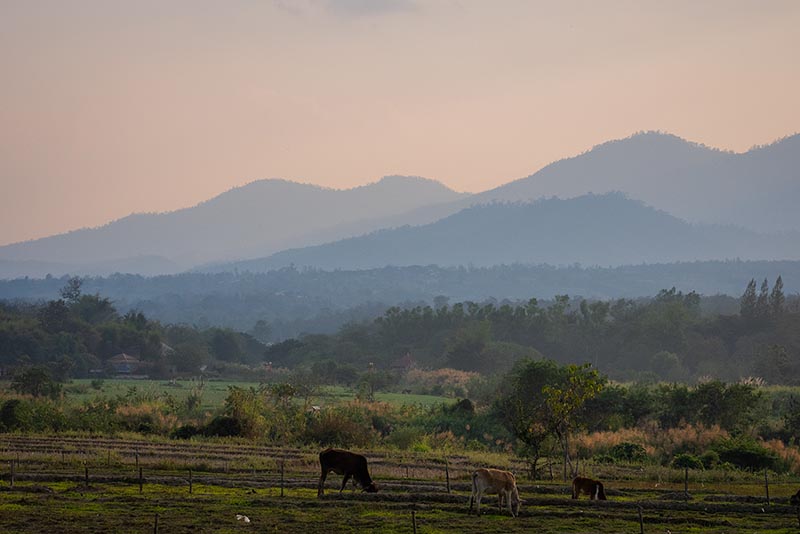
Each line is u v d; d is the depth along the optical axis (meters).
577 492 55.00
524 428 74.50
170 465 66.81
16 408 100.81
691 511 51.91
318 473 66.06
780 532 44.28
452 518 46.09
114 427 104.19
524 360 156.00
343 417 102.94
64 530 40.34
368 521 44.22
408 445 100.00
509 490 47.97
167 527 41.53
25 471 61.97
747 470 88.06
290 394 121.25
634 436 103.94
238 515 44.69
